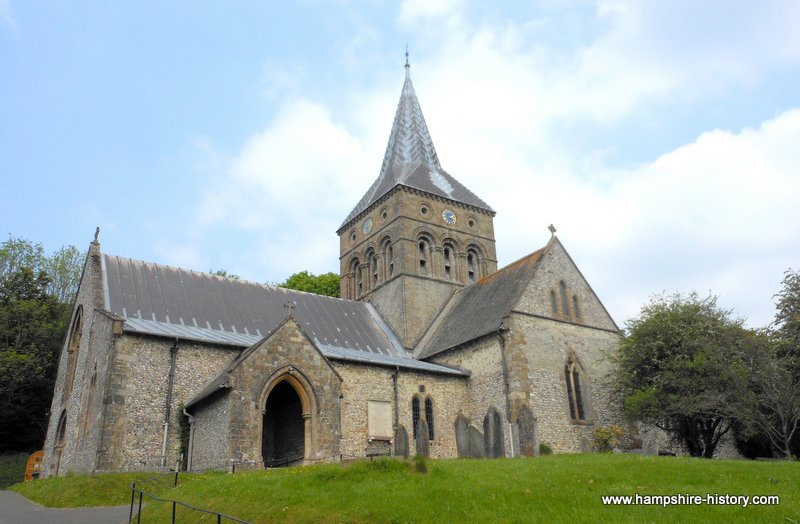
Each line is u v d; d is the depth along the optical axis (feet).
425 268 159.84
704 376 107.55
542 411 111.14
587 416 117.70
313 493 54.60
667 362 114.73
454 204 169.48
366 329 141.79
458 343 124.26
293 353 90.53
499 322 116.88
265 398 86.48
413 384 115.03
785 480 55.88
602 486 54.03
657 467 61.87
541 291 122.21
